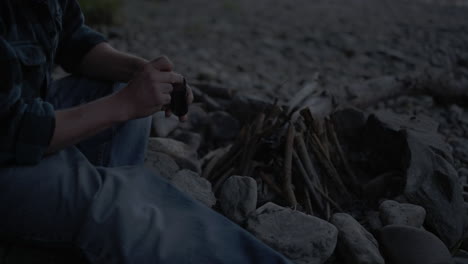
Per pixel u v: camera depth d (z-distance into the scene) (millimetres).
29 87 1403
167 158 2162
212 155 2438
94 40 1854
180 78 1598
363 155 2451
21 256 1457
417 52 5266
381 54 5184
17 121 1274
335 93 3076
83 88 1857
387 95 3494
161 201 1438
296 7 8344
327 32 6191
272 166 2172
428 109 3521
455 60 5094
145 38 5379
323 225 1705
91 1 5840
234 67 4586
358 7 8609
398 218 1873
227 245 1364
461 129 3146
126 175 1452
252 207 1863
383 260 1682
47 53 1483
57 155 1421
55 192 1335
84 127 1363
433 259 1655
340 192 2188
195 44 5352
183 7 7820
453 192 1974
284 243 1640
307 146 2236
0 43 1223
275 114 2307
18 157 1312
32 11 1403
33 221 1335
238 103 2852
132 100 1438
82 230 1305
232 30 6211
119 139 1726
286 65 4777
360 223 1993
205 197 1935
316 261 1641
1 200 1320
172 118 2635
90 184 1365
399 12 8164
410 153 2109
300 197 2096
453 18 7652
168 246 1315
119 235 1299
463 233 1932
